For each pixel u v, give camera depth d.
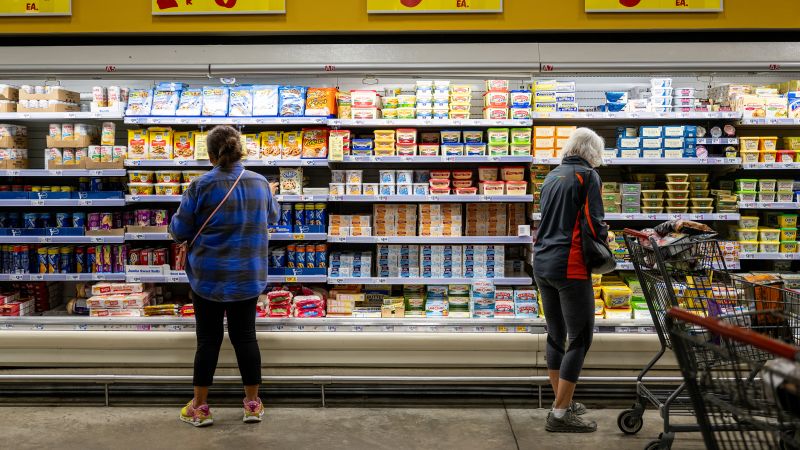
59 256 4.32
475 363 3.96
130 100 4.23
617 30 4.28
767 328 2.75
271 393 4.07
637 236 3.34
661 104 4.23
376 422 3.77
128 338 3.97
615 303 4.11
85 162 4.25
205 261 3.54
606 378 3.95
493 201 4.16
